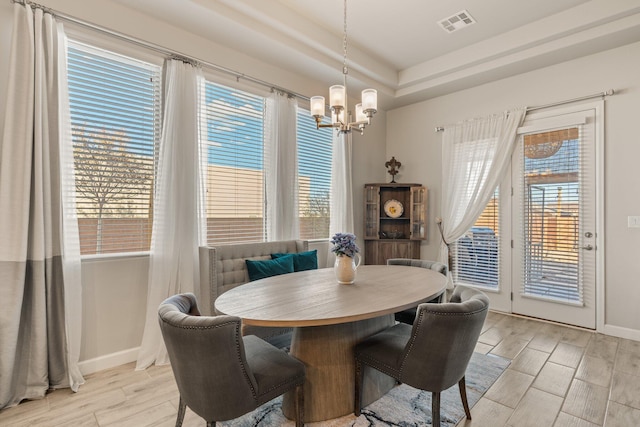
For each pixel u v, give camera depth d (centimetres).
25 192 203
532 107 363
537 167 360
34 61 209
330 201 435
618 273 312
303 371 164
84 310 240
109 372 243
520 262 372
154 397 210
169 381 230
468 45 362
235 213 333
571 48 314
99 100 249
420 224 448
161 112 279
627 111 307
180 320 131
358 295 190
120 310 256
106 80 252
